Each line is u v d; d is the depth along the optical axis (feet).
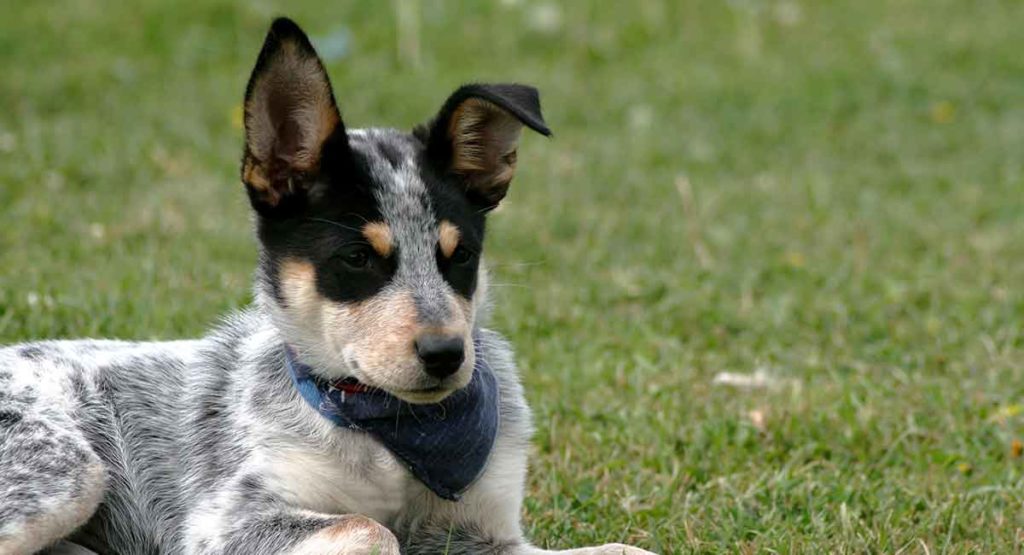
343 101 67.31
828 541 27.55
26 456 25.29
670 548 27.40
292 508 24.70
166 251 45.52
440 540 26.58
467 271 25.31
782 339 41.83
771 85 74.33
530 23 80.38
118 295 39.37
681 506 29.81
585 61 78.23
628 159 63.21
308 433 25.31
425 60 75.31
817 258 50.08
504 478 26.53
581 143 65.57
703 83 74.38
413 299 24.06
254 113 24.93
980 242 52.29
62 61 72.28
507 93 25.13
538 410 34.88
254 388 26.30
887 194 59.93
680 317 43.27
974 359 39.96
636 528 28.53
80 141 59.47
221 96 68.13
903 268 48.88
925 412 35.58
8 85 67.56
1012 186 60.54
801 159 65.05
